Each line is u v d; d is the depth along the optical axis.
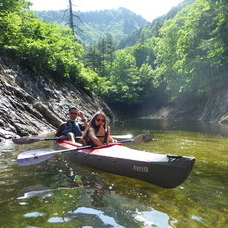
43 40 17.83
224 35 22.08
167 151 6.57
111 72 53.22
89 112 18.83
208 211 2.86
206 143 8.09
